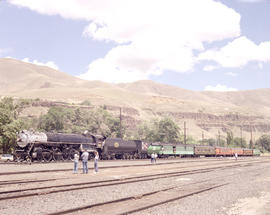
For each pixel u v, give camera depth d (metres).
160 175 22.94
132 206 11.05
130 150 52.81
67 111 127.50
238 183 19.33
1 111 49.66
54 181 17.48
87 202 11.63
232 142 145.12
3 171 21.97
